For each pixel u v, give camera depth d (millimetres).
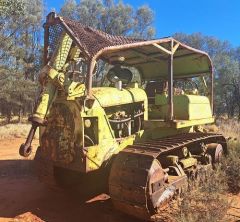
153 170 5746
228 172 7996
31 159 10812
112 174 6016
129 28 37750
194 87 10094
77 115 6281
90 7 37281
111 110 6883
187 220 5410
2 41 32781
